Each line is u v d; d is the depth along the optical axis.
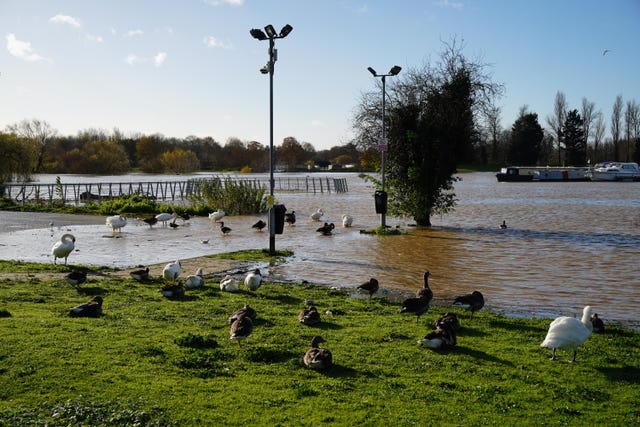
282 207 23.89
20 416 7.34
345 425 7.39
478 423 7.55
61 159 139.38
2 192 57.47
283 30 22.45
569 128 148.62
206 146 189.12
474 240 28.69
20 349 9.71
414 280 18.78
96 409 7.57
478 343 11.34
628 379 9.43
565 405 8.23
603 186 93.38
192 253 24.36
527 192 76.38
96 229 33.44
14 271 18.75
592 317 12.84
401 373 9.42
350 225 35.12
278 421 7.45
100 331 11.16
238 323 10.84
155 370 9.08
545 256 23.67
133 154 173.62
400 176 34.06
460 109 32.44
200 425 7.27
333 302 15.00
